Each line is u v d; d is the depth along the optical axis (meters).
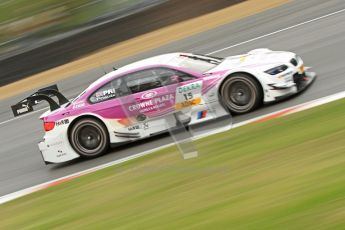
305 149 21.30
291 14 49.41
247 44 45.59
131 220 19.62
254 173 20.53
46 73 60.66
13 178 31.75
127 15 61.25
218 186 20.41
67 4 61.72
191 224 17.45
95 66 56.00
